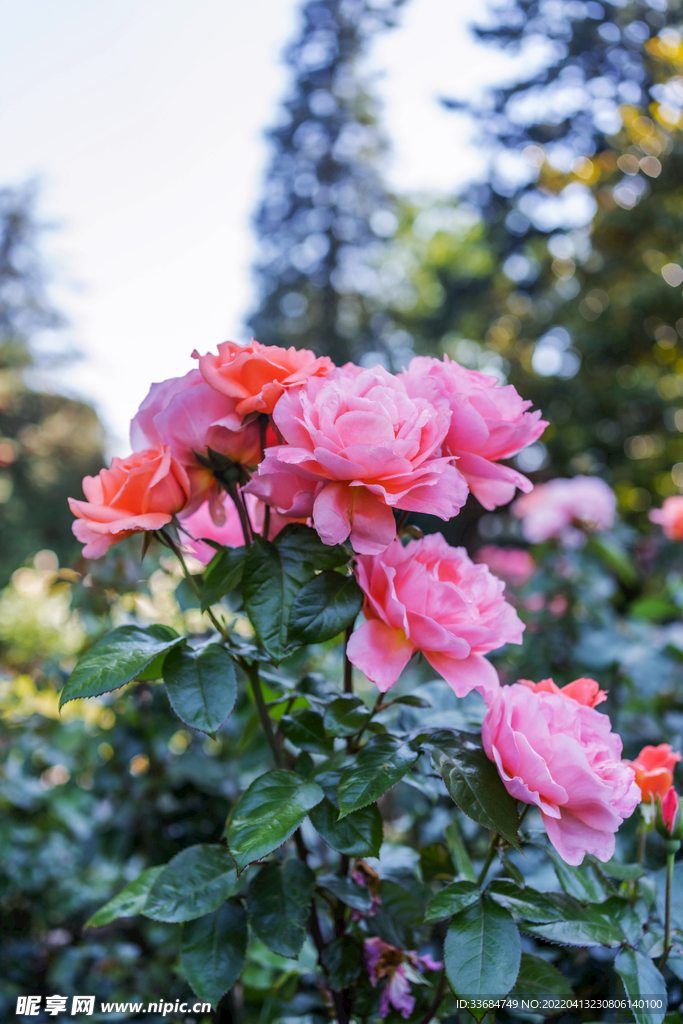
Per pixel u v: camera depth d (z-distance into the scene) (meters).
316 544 0.87
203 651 0.86
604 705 2.27
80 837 2.55
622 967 0.80
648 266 7.80
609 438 8.46
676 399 8.13
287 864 0.92
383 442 0.75
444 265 13.22
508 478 0.85
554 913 0.78
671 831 0.86
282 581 0.84
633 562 3.62
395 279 16.83
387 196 16.75
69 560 2.39
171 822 2.09
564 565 2.78
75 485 17.80
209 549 1.02
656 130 4.41
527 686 0.89
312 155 16.81
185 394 0.84
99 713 2.46
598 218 7.13
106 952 1.99
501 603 0.86
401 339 15.98
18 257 20.16
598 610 2.70
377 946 1.00
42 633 4.32
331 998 1.03
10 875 2.16
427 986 0.99
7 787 2.35
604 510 2.82
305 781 0.81
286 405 0.79
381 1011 0.97
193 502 0.92
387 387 0.81
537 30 7.30
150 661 0.81
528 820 1.36
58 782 2.92
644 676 2.19
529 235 9.49
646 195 6.57
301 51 16.80
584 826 0.76
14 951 2.12
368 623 0.82
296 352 0.88
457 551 0.87
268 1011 1.25
